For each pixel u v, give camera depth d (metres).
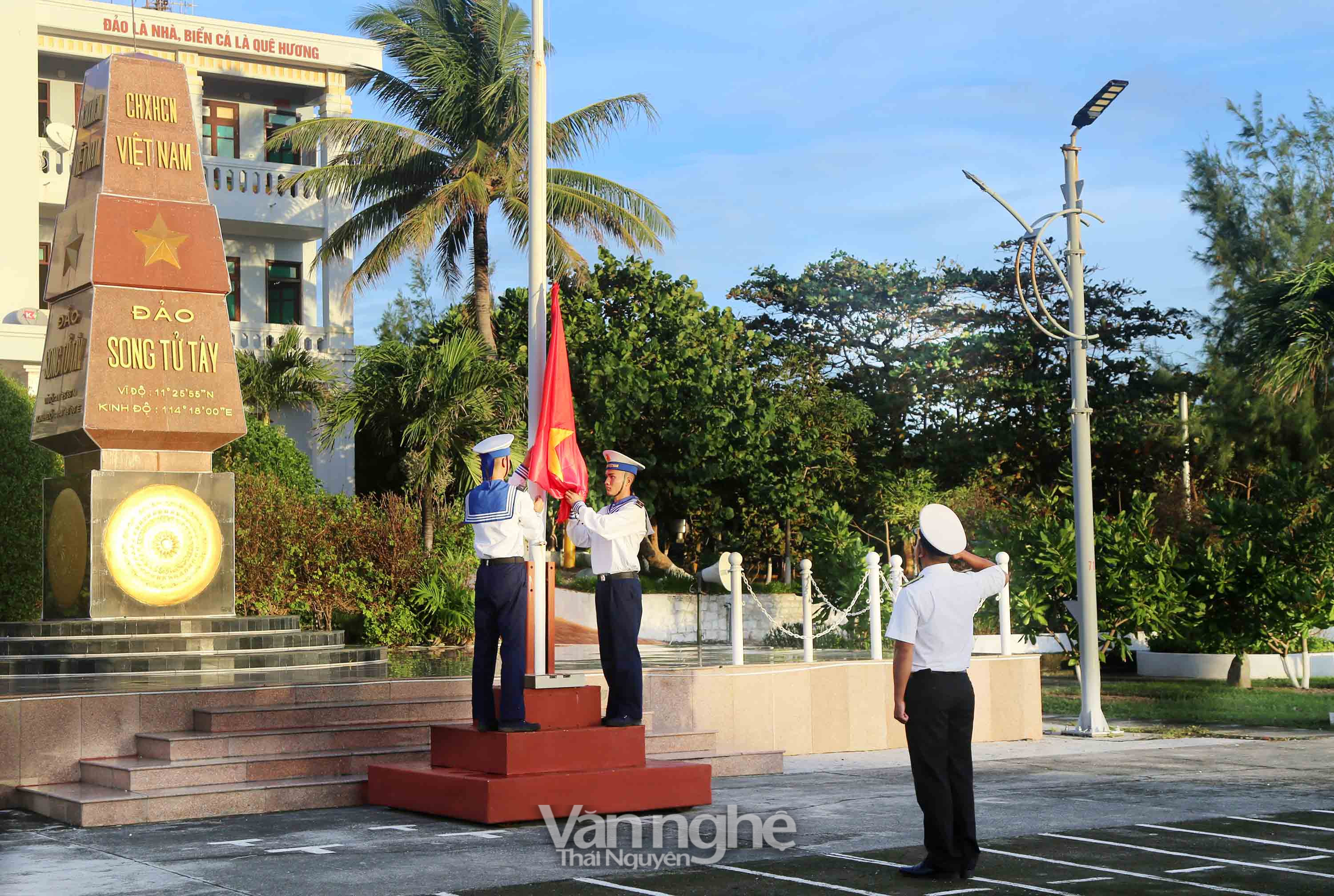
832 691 15.42
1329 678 26.05
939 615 7.70
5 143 26.52
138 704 11.76
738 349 34.91
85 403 15.16
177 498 15.59
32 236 26.70
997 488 35.44
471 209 30.25
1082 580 17.12
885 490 33.84
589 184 31.22
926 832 7.78
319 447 29.20
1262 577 22.03
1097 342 40.62
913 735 7.76
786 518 32.44
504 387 26.89
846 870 8.10
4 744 11.12
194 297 15.92
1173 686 23.64
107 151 15.70
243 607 20.62
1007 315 42.03
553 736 10.03
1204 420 32.50
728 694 14.43
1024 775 12.95
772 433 32.78
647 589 29.66
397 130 29.62
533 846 8.95
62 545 15.77
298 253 33.44
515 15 30.66
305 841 9.21
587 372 32.00
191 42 30.59
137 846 9.09
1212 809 10.65
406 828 9.71
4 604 20.62
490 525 10.04
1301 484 22.91
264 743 11.52
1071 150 17.06
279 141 29.22
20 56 26.80
